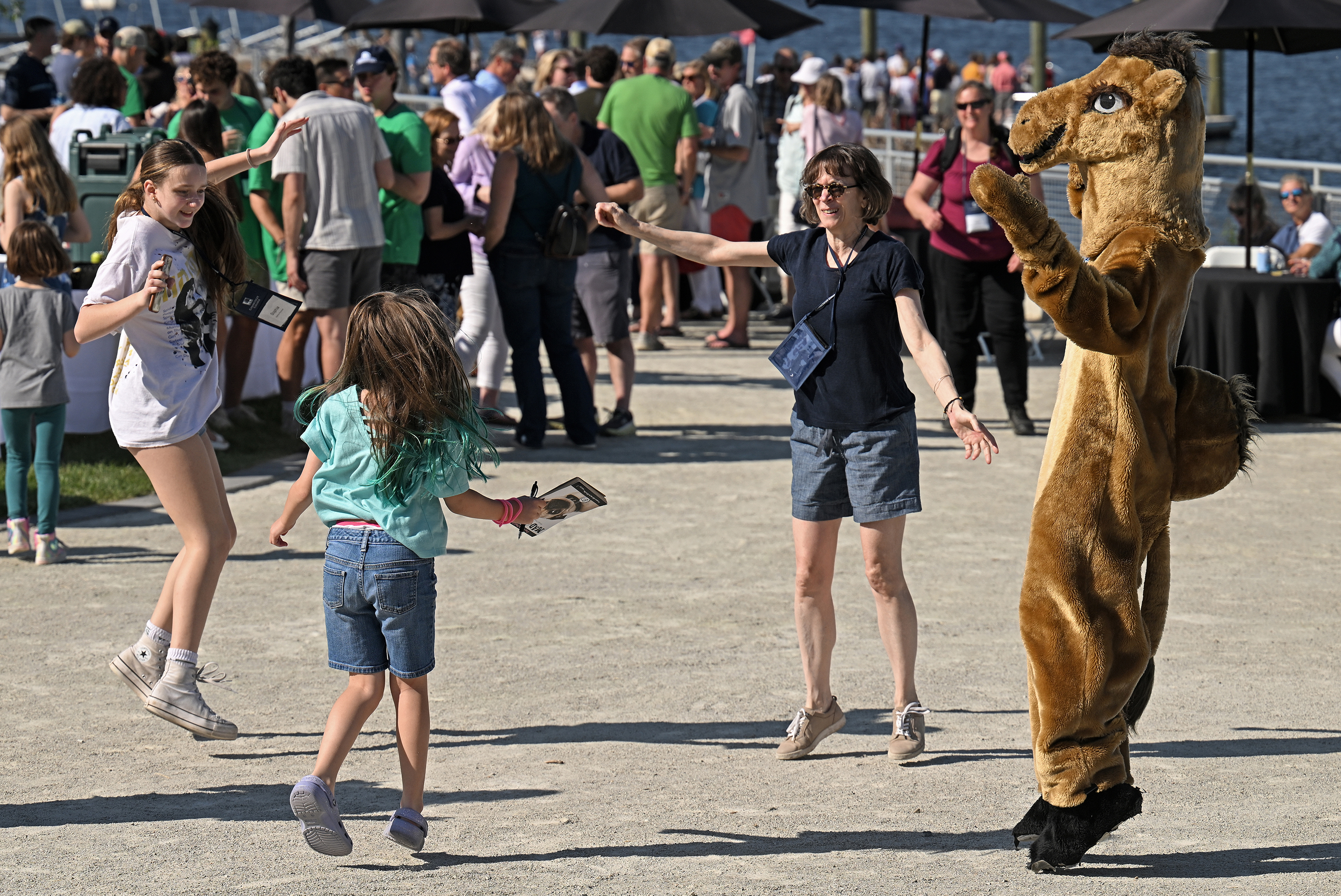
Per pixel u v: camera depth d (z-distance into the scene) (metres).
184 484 6.25
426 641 5.08
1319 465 12.38
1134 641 4.91
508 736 6.51
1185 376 5.11
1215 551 9.74
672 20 16.14
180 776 6.01
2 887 4.79
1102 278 4.69
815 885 4.80
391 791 5.87
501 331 13.45
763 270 21.84
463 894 4.75
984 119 13.00
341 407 5.03
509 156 12.02
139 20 77.19
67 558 9.28
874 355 6.05
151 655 6.45
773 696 7.04
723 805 5.68
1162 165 4.89
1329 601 8.62
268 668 7.39
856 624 8.22
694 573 9.17
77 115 13.84
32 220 9.14
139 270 6.19
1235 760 6.12
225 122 13.34
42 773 6.02
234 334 12.95
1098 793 4.91
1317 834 5.27
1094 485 4.90
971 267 13.30
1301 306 13.96
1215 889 4.73
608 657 7.59
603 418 14.21
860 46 92.56
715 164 18.42
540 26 16.22
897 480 6.10
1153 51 4.95
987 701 6.98
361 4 17.25
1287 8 13.16
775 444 13.23
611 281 13.12
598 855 5.11
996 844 5.23
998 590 8.83
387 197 12.49
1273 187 17.77
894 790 5.85
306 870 4.98
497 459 5.17
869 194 6.02
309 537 9.94
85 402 12.22
